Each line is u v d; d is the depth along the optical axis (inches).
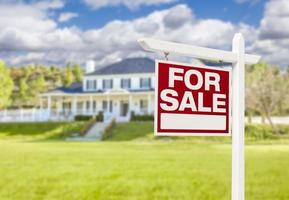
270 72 1488.7
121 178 605.0
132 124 1453.0
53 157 849.5
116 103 1859.0
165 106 143.8
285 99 1435.8
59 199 500.1
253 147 1043.9
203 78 151.3
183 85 147.3
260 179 570.9
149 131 1338.6
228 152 932.6
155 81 142.9
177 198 490.3
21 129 1547.7
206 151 955.3
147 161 781.9
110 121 1517.0
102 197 509.0
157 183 569.3
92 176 625.0
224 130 155.6
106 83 1904.5
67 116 1752.0
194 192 513.7
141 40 138.1
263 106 1434.5
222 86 155.6
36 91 3090.6
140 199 486.6
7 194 517.0
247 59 160.7
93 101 1910.7
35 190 538.6
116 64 1951.3
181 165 722.8
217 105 154.2
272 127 1317.7
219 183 566.6
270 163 718.5
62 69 3427.7
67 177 615.8
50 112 1803.6
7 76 2652.6
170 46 143.1
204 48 150.5
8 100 2664.9
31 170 681.6
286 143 1146.7
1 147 1074.7
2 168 700.7
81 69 3412.9
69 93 1918.1
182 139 1192.2
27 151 968.9
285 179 566.9
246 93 1446.9
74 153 924.6
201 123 150.3
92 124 1528.1
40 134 1502.2
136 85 1845.5
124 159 814.5
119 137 1334.9
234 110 156.6
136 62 1911.9
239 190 154.6
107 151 966.4
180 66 147.0
